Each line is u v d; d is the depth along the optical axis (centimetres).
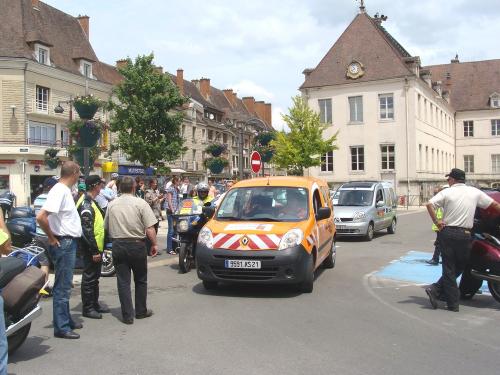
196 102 6044
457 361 525
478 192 736
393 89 4322
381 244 1616
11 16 3850
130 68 3056
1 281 521
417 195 4253
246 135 6988
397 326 658
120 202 679
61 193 602
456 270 750
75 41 4422
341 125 4497
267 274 809
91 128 1250
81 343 587
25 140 3675
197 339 598
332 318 697
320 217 925
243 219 900
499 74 6450
